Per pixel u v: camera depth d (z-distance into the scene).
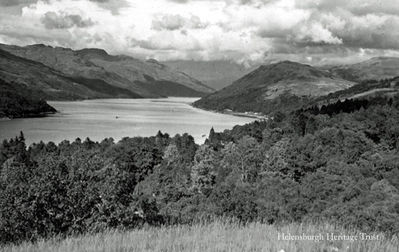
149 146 108.50
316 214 32.41
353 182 41.66
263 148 96.06
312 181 44.44
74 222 24.52
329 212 31.84
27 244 17.14
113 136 172.88
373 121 105.25
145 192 70.12
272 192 40.03
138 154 103.69
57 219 24.39
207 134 183.50
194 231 16.83
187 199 47.25
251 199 34.59
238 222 19.81
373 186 41.06
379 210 26.98
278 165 75.25
